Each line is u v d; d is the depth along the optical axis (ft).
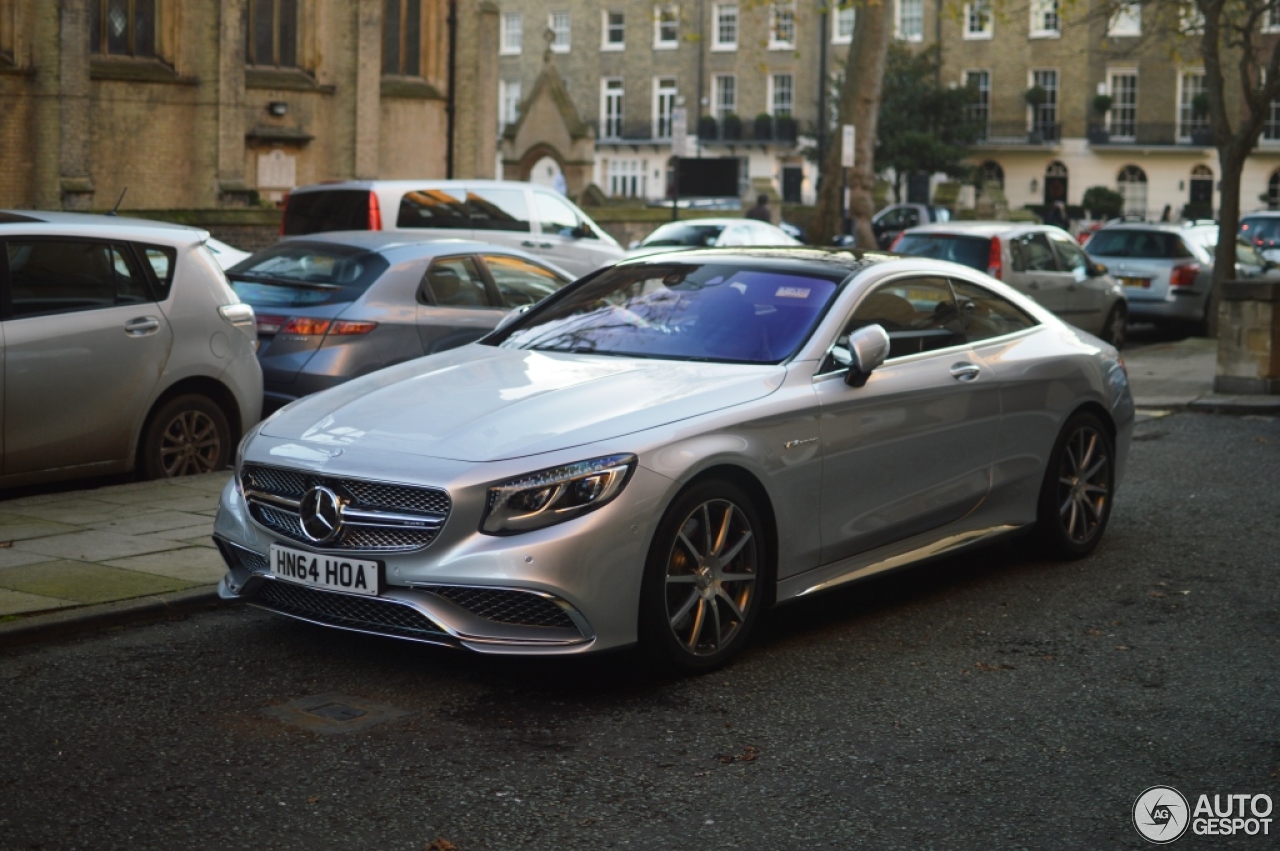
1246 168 190.08
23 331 26.08
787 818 13.70
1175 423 42.01
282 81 110.83
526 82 235.20
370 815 13.60
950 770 15.03
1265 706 17.25
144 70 101.50
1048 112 197.77
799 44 208.54
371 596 16.79
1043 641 19.95
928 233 55.93
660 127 222.07
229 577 18.81
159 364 28.30
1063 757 15.47
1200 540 26.50
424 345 33.81
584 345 20.84
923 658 19.07
